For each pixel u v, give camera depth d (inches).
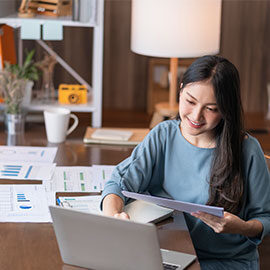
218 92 55.4
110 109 181.8
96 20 94.9
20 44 116.1
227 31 179.9
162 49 99.2
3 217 59.0
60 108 89.1
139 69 181.3
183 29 97.5
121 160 80.4
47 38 94.3
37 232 56.2
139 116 173.9
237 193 60.3
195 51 99.0
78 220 47.3
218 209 51.5
